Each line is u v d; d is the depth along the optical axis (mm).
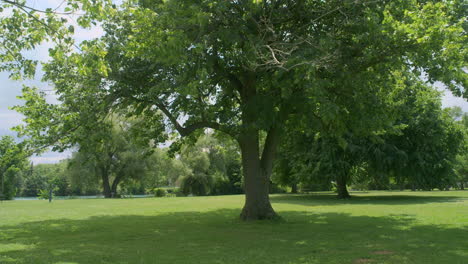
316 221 15453
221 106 16250
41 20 8008
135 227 14555
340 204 25547
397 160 29781
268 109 12930
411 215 17156
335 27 13367
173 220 16859
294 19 13727
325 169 31156
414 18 10922
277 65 11453
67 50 8758
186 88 10867
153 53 10734
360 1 11781
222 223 15219
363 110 13977
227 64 14172
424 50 11203
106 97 14531
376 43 11883
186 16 11227
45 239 11828
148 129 18938
